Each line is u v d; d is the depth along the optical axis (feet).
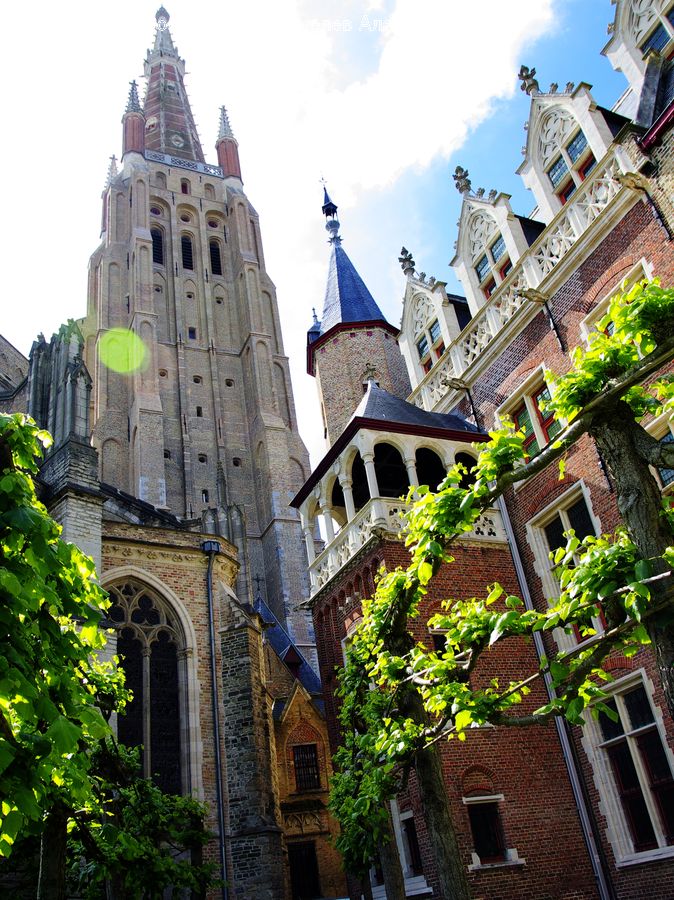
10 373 179.11
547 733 66.85
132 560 88.38
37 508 28.37
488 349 81.56
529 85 82.64
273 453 221.25
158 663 85.87
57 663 25.90
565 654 30.48
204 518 106.22
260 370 237.86
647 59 71.31
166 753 82.02
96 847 39.81
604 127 72.95
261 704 87.81
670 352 29.71
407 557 70.44
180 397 228.84
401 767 41.52
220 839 78.59
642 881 57.82
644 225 64.44
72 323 99.30
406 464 75.41
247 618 89.86
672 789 57.47
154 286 244.42
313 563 84.43
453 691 31.76
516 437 33.37
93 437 208.74
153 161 269.23
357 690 57.16
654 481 31.27
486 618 32.78
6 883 59.06
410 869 63.67
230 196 272.72
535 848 60.90
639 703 61.05
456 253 92.43
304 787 118.42
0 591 23.49
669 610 27.76
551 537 72.69
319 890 109.40
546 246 76.69
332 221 135.33
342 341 110.93
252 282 255.29
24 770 22.00
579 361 33.71
